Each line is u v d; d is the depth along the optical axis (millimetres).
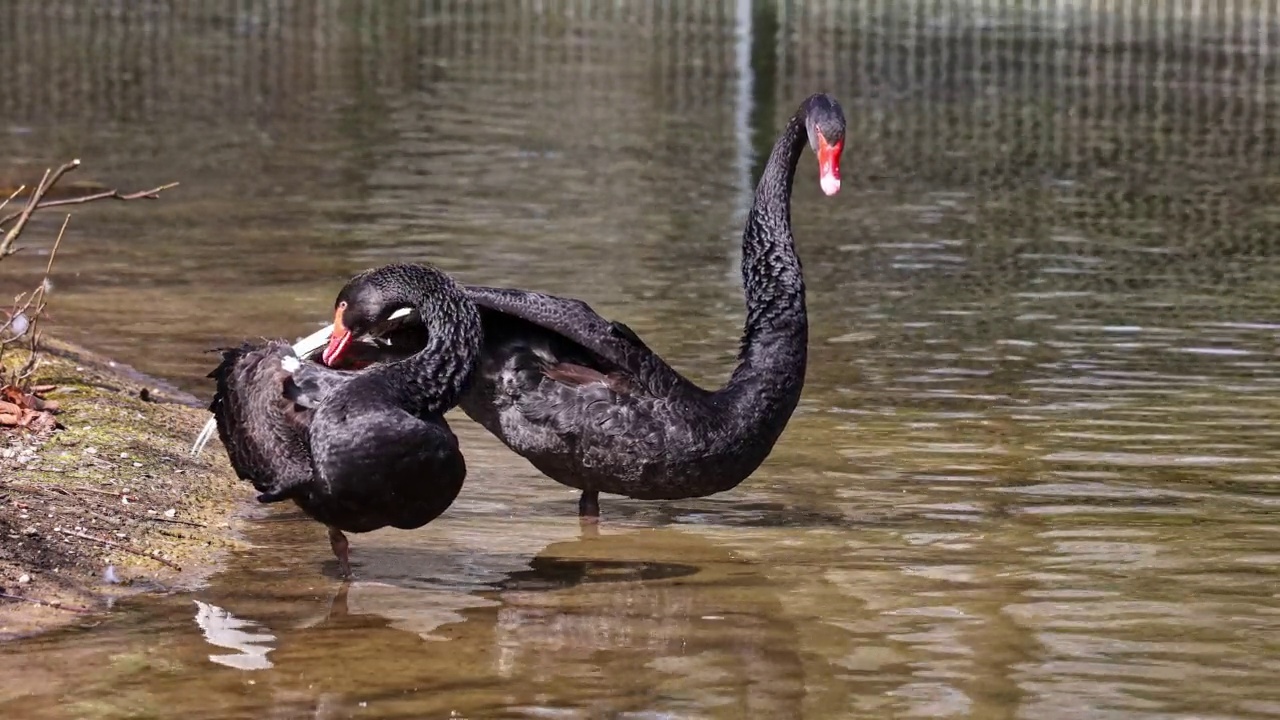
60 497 9797
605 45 37906
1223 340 14828
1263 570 9312
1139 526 10070
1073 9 44188
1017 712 7379
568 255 18000
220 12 42406
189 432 11586
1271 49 38688
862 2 44656
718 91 32062
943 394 13055
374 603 8812
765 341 10320
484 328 9953
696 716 7371
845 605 8805
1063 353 14344
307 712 7367
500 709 7445
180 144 25016
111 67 33188
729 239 19094
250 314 15062
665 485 9914
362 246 18219
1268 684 7707
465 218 19984
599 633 8422
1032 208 21703
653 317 15266
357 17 42094
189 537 9672
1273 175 24578
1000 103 31281
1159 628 8430
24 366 12078
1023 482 10945
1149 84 33656
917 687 7691
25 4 42094
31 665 7785
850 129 28156
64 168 10719
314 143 25469
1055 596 8906
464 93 31141
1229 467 11227
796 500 10688
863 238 19531
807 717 7320
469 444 11977
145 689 7574
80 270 16656
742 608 8781
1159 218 21172
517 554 9711
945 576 9250
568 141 26219
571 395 9773
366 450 8430
